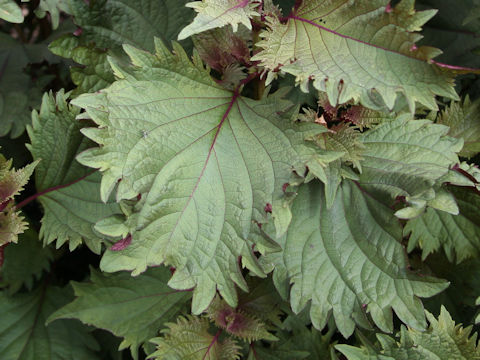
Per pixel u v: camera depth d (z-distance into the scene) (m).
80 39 0.49
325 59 0.41
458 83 0.55
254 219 0.42
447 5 0.56
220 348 0.49
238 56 0.46
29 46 0.60
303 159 0.42
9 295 0.56
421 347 0.45
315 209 0.47
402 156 0.45
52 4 0.48
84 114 0.41
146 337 0.50
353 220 0.46
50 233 0.48
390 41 0.40
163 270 0.52
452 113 0.51
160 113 0.42
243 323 0.49
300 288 0.46
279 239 0.46
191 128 0.43
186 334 0.48
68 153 0.49
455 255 0.49
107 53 0.48
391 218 0.45
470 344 0.45
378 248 0.46
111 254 0.41
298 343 0.51
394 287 0.45
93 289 0.51
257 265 0.42
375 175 0.46
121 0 0.49
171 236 0.42
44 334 0.55
